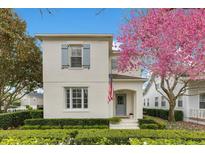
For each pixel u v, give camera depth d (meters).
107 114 17.20
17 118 18.17
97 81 17.28
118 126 16.95
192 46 13.12
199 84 20.66
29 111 20.47
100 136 7.53
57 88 17.23
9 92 23.17
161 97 27.67
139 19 15.69
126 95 20.88
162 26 13.98
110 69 22.00
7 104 22.34
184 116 22.12
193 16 13.38
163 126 15.33
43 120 16.39
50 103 17.16
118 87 19.12
